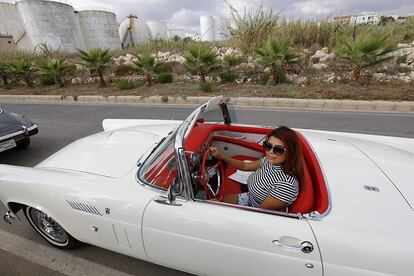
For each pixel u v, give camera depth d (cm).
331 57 965
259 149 263
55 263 222
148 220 164
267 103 681
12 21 2395
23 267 221
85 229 192
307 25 1173
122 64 1279
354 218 135
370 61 709
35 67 1325
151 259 183
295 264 136
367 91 666
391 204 141
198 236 154
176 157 155
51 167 220
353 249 125
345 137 241
